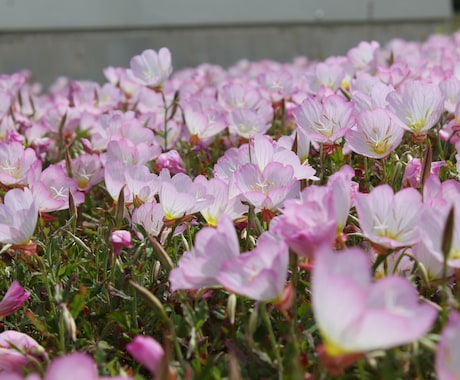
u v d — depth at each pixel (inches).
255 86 57.0
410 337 24.4
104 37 157.5
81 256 40.0
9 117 55.9
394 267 32.5
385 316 24.4
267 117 52.2
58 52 155.7
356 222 36.0
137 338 28.4
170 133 52.6
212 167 50.1
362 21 168.7
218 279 28.5
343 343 25.3
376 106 41.1
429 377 29.6
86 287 36.1
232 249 29.3
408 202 30.7
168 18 160.4
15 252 38.8
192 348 31.0
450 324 24.5
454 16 195.9
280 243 28.8
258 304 30.5
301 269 35.1
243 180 35.5
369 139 38.1
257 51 165.8
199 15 162.1
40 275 37.4
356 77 53.2
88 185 45.6
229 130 52.4
